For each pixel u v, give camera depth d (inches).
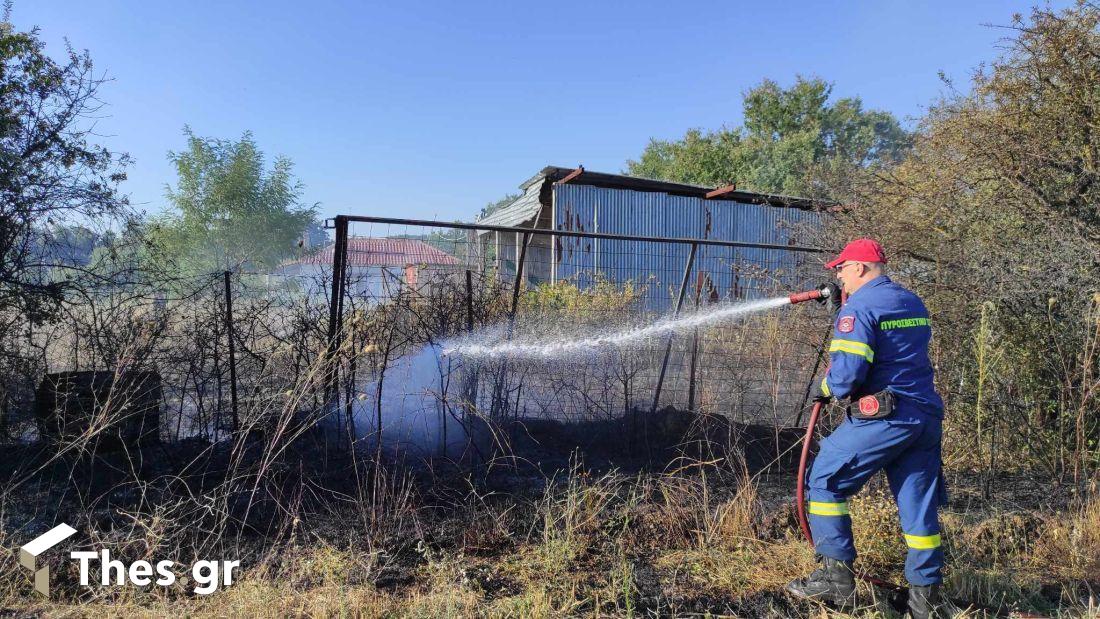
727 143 1326.3
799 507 129.0
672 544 145.3
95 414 157.8
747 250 343.0
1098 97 211.6
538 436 202.2
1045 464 183.3
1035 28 220.2
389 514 146.9
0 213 184.1
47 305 185.5
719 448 193.2
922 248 219.0
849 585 121.4
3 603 114.6
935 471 119.3
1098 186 208.7
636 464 186.2
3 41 186.2
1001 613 123.1
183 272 217.8
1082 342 183.3
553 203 556.7
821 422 191.2
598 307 220.8
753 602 125.1
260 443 165.3
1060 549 146.7
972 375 194.1
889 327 117.7
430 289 187.5
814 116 1355.8
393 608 116.1
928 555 116.2
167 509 141.2
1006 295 189.9
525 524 147.6
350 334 167.3
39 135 192.4
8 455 173.0
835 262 132.1
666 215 584.1
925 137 241.3
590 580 128.7
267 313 181.9
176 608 115.1
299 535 139.5
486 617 114.1
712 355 213.6
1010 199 216.2
